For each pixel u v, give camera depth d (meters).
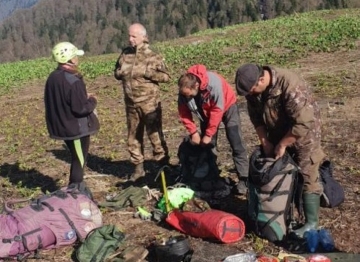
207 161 5.30
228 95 5.15
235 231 4.44
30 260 4.46
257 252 4.29
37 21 140.62
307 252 4.28
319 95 9.41
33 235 4.49
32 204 4.73
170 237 4.58
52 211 4.62
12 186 6.48
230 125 5.23
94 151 7.59
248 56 14.96
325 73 11.27
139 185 5.95
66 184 6.38
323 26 18.22
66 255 4.50
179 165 6.17
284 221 4.40
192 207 5.02
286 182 4.35
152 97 5.81
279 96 4.21
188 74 4.94
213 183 5.32
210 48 17.14
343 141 6.80
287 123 4.32
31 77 17.72
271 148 4.47
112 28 129.00
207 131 5.07
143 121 5.89
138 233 4.81
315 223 4.46
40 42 135.25
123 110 10.59
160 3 123.75
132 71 5.74
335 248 4.31
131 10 128.12
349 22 18.19
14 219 4.55
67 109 5.12
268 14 95.69
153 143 5.97
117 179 6.30
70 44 5.16
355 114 7.99
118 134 8.59
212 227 4.42
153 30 115.50
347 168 5.91
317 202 4.43
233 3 103.19
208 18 107.88
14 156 7.93
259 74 4.16
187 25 109.88
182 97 5.14
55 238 4.57
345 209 4.91
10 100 13.85
